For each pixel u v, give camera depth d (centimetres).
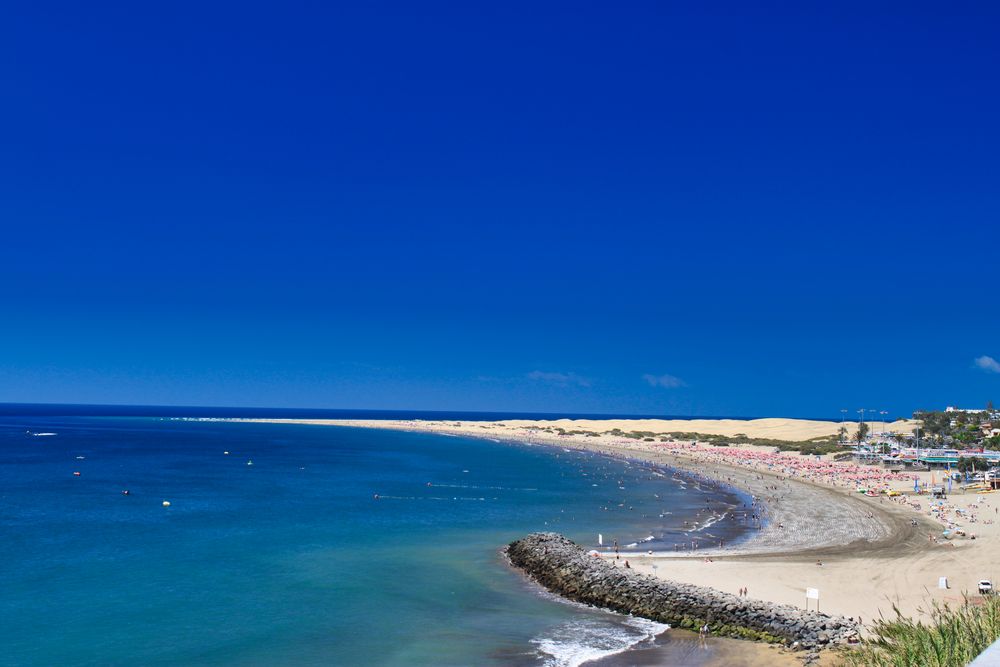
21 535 6831
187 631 4188
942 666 1334
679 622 4384
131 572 5484
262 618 4444
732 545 6856
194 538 6838
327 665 3709
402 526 7725
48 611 4497
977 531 7194
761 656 3791
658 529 7869
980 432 19388
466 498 10238
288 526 7588
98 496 9662
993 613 1470
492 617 4525
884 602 4572
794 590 4841
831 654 3712
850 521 8175
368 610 4631
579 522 8325
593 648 3966
